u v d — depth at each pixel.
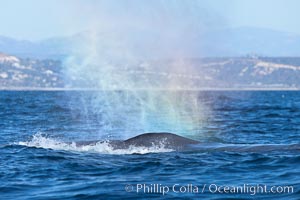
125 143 92.19
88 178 69.06
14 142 111.88
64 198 59.84
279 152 86.38
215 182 66.56
